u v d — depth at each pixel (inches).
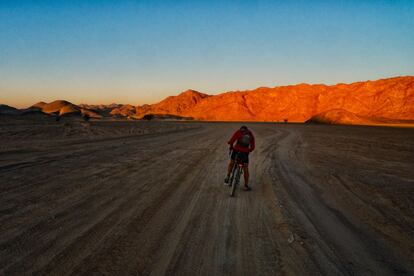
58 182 332.5
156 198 281.3
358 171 442.9
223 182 358.0
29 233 193.0
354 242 193.6
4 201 259.1
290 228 214.1
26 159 478.9
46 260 158.6
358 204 277.9
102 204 258.1
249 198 292.0
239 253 173.0
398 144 924.0
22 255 163.6
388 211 258.5
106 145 729.6
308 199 292.2
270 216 239.3
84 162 470.0
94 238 187.6
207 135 1240.8
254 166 477.4
